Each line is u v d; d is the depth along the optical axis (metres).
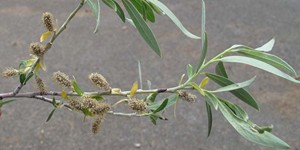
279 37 5.65
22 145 3.52
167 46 5.33
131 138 3.62
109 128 3.71
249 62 0.96
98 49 5.26
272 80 4.52
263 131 0.90
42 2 6.75
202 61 1.01
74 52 5.17
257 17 6.30
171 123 3.79
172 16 0.97
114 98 3.94
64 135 3.64
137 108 1.00
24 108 3.96
